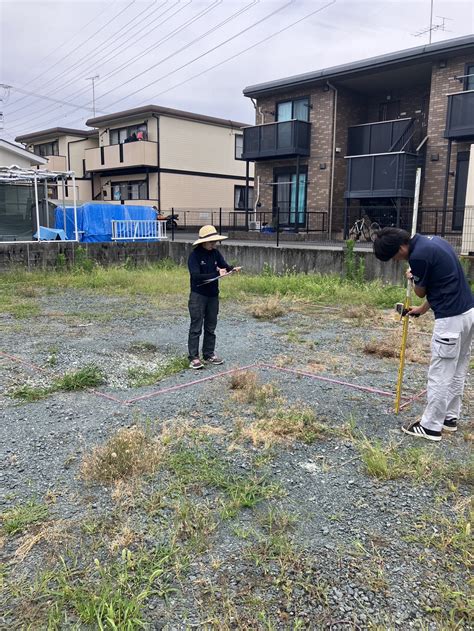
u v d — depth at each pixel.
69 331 6.62
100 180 26.48
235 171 26.48
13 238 15.05
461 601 1.97
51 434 3.48
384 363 5.18
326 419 3.73
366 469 2.99
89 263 12.95
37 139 29.00
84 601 1.95
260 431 3.46
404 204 15.56
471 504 2.59
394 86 16.88
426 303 3.47
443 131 14.48
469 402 4.05
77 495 2.72
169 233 21.75
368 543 2.33
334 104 16.81
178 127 23.84
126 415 3.79
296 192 17.47
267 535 2.38
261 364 5.10
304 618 1.90
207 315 5.07
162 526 2.44
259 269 12.48
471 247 9.75
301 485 2.82
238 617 1.91
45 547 2.30
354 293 9.20
